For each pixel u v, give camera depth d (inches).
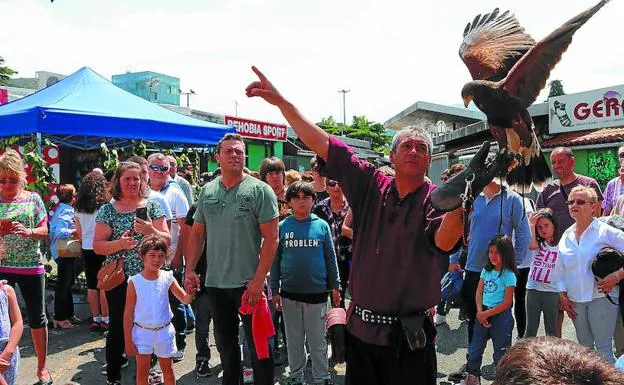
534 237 177.5
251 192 142.7
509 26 81.3
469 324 182.1
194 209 179.3
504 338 165.0
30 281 166.6
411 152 89.0
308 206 166.7
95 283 221.5
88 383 173.5
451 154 630.5
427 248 90.7
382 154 1094.4
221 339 145.7
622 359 87.4
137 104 326.6
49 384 170.1
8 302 133.6
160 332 151.8
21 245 165.2
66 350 203.6
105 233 163.5
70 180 374.0
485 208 175.8
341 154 96.7
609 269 142.5
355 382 98.0
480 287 168.6
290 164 834.2
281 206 200.5
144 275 152.5
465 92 76.5
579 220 152.4
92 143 342.3
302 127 96.0
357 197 97.4
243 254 142.6
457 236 82.2
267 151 740.0
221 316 145.1
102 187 219.8
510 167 74.3
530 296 176.6
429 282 92.4
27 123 256.2
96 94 314.5
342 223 198.5
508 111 72.5
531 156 73.8
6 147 300.7
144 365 150.8
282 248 167.0
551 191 208.1
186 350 205.5
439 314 238.4
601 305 147.8
